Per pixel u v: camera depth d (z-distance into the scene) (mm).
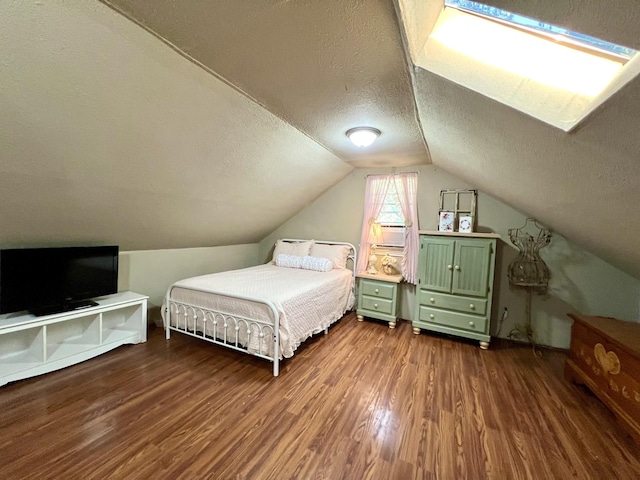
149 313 3371
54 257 2354
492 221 3258
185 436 1628
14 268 2156
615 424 1823
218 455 1502
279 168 2986
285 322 2361
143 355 2607
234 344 2609
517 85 1129
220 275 3352
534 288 3078
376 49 1278
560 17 711
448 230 3324
